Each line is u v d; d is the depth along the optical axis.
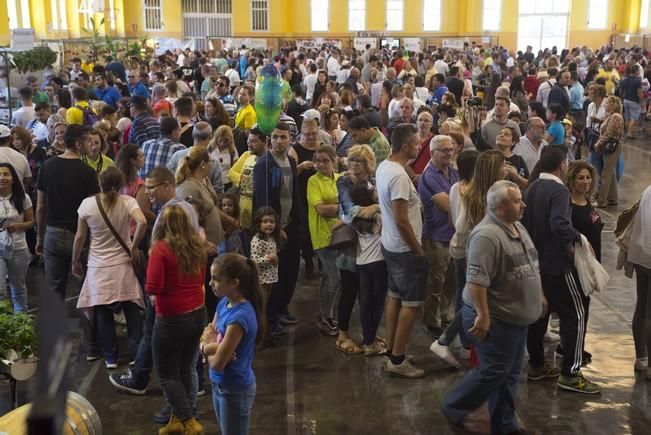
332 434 4.17
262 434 4.18
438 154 5.22
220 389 3.43
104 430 4.22
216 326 3.47
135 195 5.31
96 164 6.05
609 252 8.00
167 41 28.97
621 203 10.30
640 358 4.97
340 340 5.38
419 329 5.79
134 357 5.00
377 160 6.41
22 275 5.66
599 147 9.84
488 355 3.89
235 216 5.34
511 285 3.77
